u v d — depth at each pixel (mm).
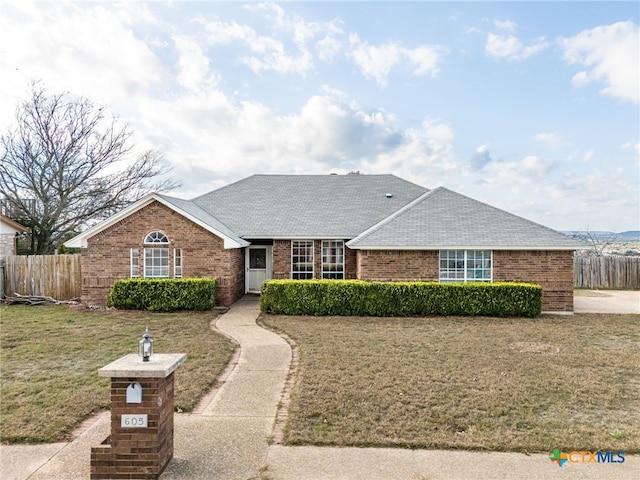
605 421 5898
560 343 10516
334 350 9664
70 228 28391
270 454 4941
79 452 5012
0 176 26469
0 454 4945
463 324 13039
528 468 4645
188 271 16562
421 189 23406
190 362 8773
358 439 5254
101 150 29203
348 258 19312
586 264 25812
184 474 4496
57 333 11586
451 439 5266
